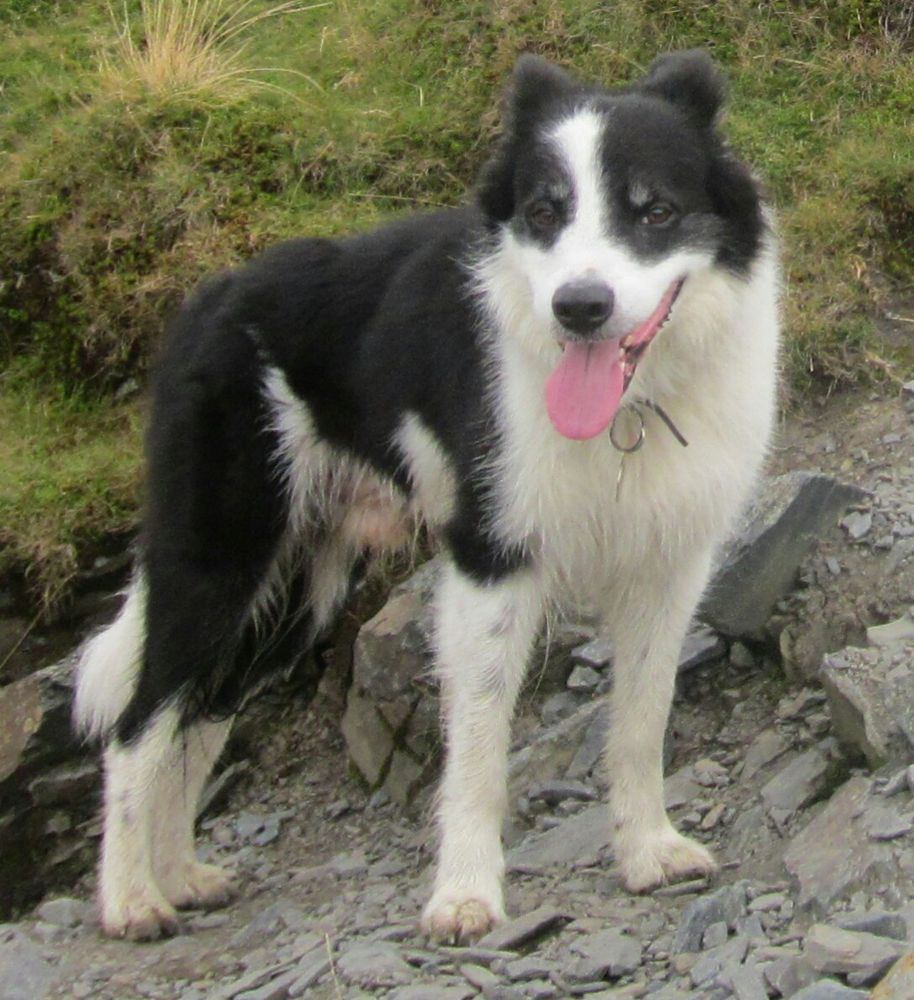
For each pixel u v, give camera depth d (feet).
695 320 5.68
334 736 7.50
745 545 6.73
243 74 9.35
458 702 5.86
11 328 8.86
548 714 6.95
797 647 6.67
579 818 6.37
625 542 5.90
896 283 7.96
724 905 5.49
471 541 5.89
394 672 7.12
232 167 8.73
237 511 6.48
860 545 6.82
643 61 8.89
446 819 5.82
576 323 5.41
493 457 5.83
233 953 6.09
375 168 8.71
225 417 6.46
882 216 8.04
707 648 6.81
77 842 7.48
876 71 8.61
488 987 5.32
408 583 7.29
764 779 6.30
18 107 9.66
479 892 5.74
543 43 9.00
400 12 9.54
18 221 8.82
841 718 6.07
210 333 6.49
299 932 6.07
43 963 6.09
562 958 5.47
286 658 6.84
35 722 7.42
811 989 4.84
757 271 5.78
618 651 6.02
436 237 6.24
